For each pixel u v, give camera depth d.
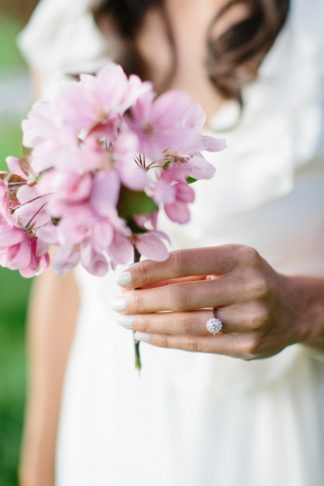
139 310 0.66
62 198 0.53
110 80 0.55
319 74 0.90
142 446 0.93
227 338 0.68
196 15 0.96
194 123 0.58
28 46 1.05
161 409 0.92
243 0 0.93
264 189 0.88
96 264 0.56
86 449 0.97
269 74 0.91
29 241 0.59
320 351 0.82
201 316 0.66
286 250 0.89
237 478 0.90
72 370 1.01
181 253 0.64
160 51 0.97
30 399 1.08
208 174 0.58
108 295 0.93
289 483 0.91
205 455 0.91
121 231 0.55
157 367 0.92
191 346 0.67
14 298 1.87
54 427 1.03
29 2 1.37
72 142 0.54
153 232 0.57
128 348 0.93
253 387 0.89
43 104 0.55
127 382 0.94
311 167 0.89
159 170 0.57
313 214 0.89
